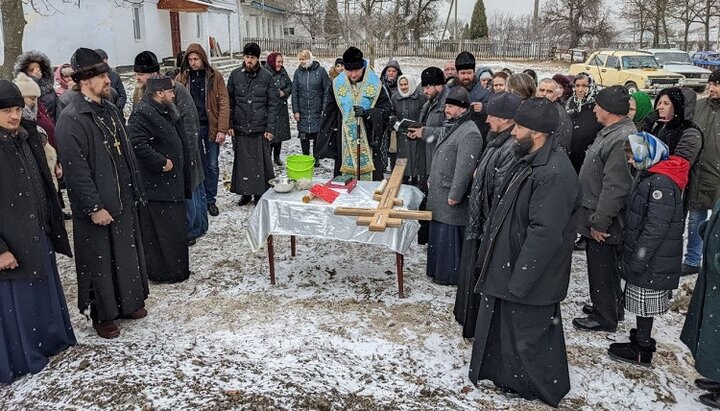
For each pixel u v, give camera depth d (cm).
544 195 285
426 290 454
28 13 1373
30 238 319
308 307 422
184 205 459
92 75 347
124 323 397
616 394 325
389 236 416
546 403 311
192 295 444
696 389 336
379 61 2652
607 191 354
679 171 327
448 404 307
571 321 411
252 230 434
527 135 292
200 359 339
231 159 887
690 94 426
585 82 600
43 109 558
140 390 299
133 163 379
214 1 2402
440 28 4438
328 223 420
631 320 412
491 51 3312
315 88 784
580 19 3419
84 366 329
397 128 562
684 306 438
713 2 2850
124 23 1656
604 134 373
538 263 286
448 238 448
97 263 360
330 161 888
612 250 378
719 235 301
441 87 495
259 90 632
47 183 340
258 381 314
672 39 3850
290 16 3519
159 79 430
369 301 433
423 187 555
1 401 307
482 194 353
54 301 344
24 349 325
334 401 299
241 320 402
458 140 427
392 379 330
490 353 321
